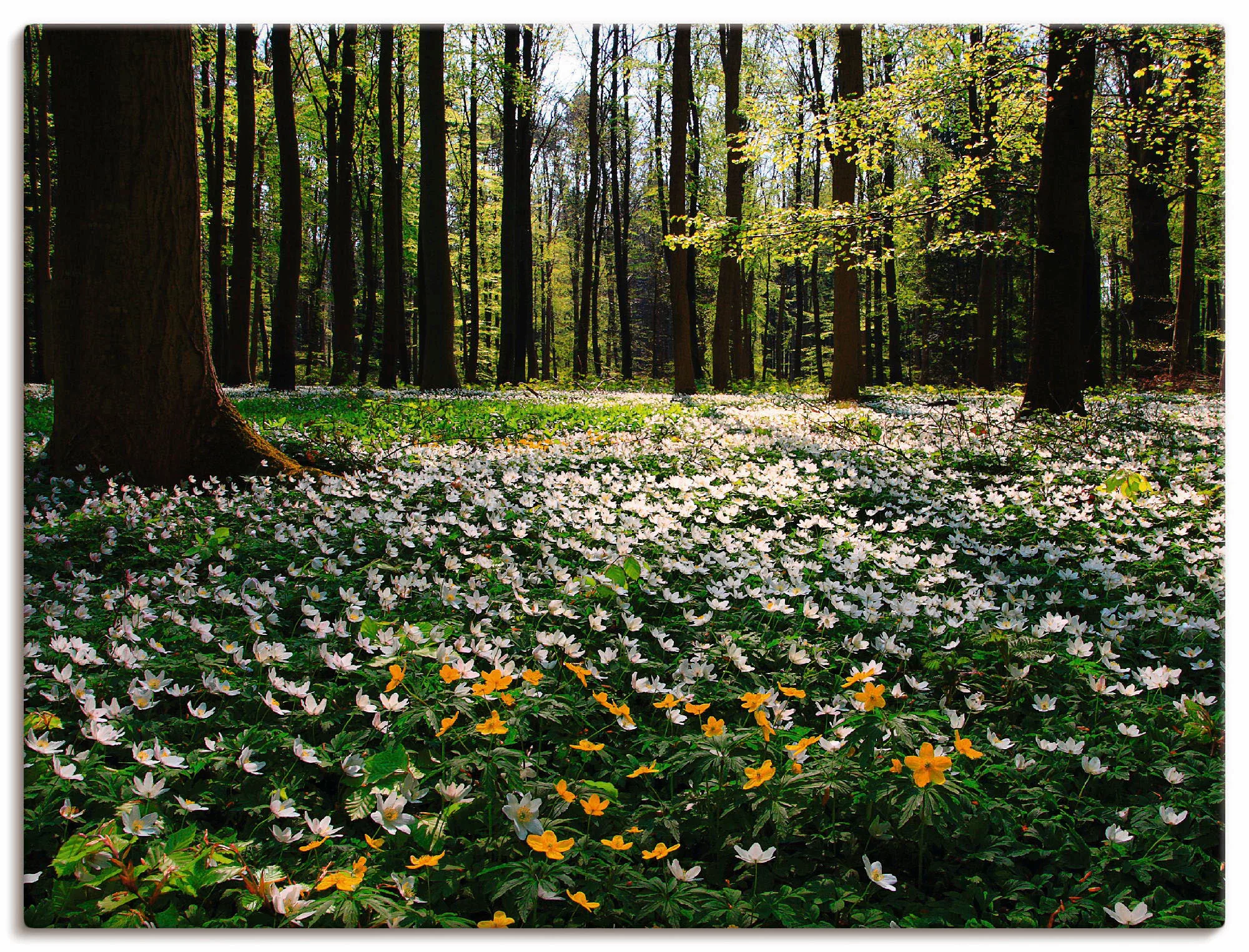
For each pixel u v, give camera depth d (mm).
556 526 5211
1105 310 34156
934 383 39094
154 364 6281
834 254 16484
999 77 12805
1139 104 15922
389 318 21672
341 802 2547
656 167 30188
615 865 2293
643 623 3924
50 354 6316
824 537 5348
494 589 4109
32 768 2385
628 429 10656
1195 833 2588
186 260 6406
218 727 2832
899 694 3047
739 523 5918
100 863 2074
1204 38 12852
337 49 22922
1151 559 5148
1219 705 3252
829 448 8633
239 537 4898
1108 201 26297
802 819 2555
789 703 3285
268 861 2289
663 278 40531
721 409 14500
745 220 15258
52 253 6246
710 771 2627
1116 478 6805
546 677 3162
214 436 6539
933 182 15102
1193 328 25047
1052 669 3631
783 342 50500
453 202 33938
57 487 5883
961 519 6047
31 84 18484
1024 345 36656
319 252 36656
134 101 6090
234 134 27094
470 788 2498
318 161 30953
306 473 6742
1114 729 3230
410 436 9320
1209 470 7547
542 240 44469
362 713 2951
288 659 3203
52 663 3125
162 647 3297
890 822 2490
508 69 22406
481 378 30609
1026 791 2754
